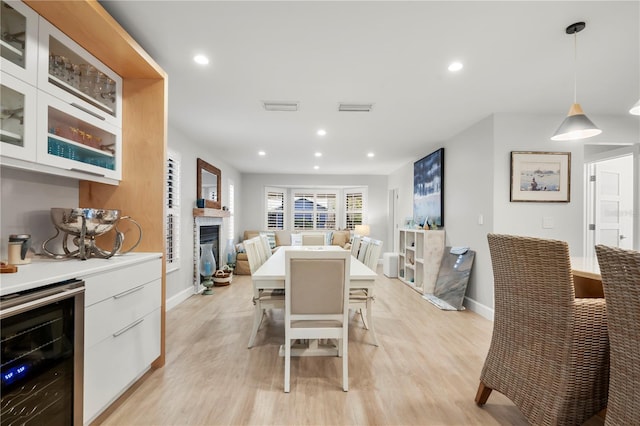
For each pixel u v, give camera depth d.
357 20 1.79
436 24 1.82
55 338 1.30
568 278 1.29
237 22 1.81
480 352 2.49
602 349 1.31
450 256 4.18
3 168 1.67
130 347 1.79
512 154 3.28
